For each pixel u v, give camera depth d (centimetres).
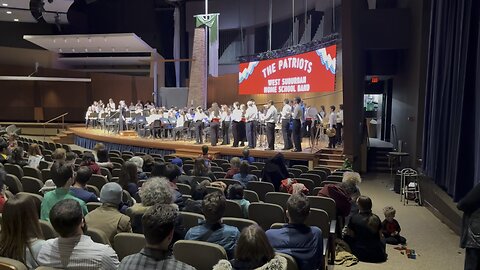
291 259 310
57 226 250
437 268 534
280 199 554
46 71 2392
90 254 252
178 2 2566
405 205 919
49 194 390
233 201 488
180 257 301
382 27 1376
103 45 2155
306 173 865
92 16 2697
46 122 2339
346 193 584
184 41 2620
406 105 1375
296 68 1627
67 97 2445
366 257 547
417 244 637
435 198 827
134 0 2722
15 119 2373
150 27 2736
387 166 1413
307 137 1521
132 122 1750
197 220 402
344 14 1123
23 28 2392
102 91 2495
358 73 1269
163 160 953
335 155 1237
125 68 2664
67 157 672
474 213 387
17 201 257
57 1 1952
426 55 1198
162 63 2617
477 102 604
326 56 1447
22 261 256
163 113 1628
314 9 1994
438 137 812
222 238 325
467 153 651
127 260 211
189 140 1552
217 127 1377
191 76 1980
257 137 1427
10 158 784
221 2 2530
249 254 236
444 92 793
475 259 389
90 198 439
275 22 2322
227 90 2175
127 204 464
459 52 690
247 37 2491
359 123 1329
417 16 1252
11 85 2356
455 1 742
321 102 1681
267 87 1812
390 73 1524
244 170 704
